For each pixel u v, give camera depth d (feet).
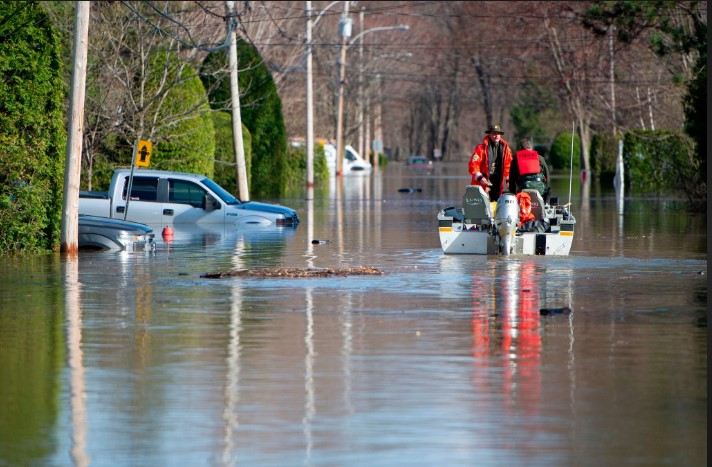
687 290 151.12
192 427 82.23
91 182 321.32
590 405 87.92
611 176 585.22
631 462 74.49
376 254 202.69
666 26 363.76
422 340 113.91
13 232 201.87
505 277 166.09
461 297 144.77
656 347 110.11
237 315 130.21
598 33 386.93
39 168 202.90
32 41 201.46
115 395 91.25
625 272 172.14
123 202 266.77
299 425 82.64
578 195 432.66
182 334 117.70
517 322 124.88
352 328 121.08
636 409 86.79
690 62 464.65
